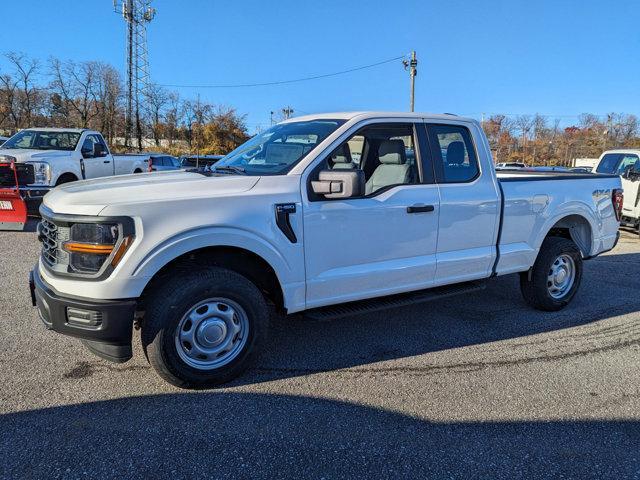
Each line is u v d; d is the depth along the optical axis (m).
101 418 3.12
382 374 3.85
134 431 2.98
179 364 3.36
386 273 4.15
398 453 2.85
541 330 4.88
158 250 3.18
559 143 68.12
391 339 4.57
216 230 3.35
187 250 3.28
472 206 4.59
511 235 4.95
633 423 3.23
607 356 4.29
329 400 3.42
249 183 3.59
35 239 8.65
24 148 11.35
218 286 3.40
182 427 3.04
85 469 2.63
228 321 3.52
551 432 3.10
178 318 3.29
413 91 35.94
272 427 3.07
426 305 5.61
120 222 3.09
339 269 3.95
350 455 2.82
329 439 2.96
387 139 4.33
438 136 4.51
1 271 6.44
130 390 3.48
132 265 3.11
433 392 3.58
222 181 3.55
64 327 3.21
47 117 52.44
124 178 3.92
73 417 3.12
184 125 63.41
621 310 5.55
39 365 3.81
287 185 3.68
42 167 9.99
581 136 69.06
